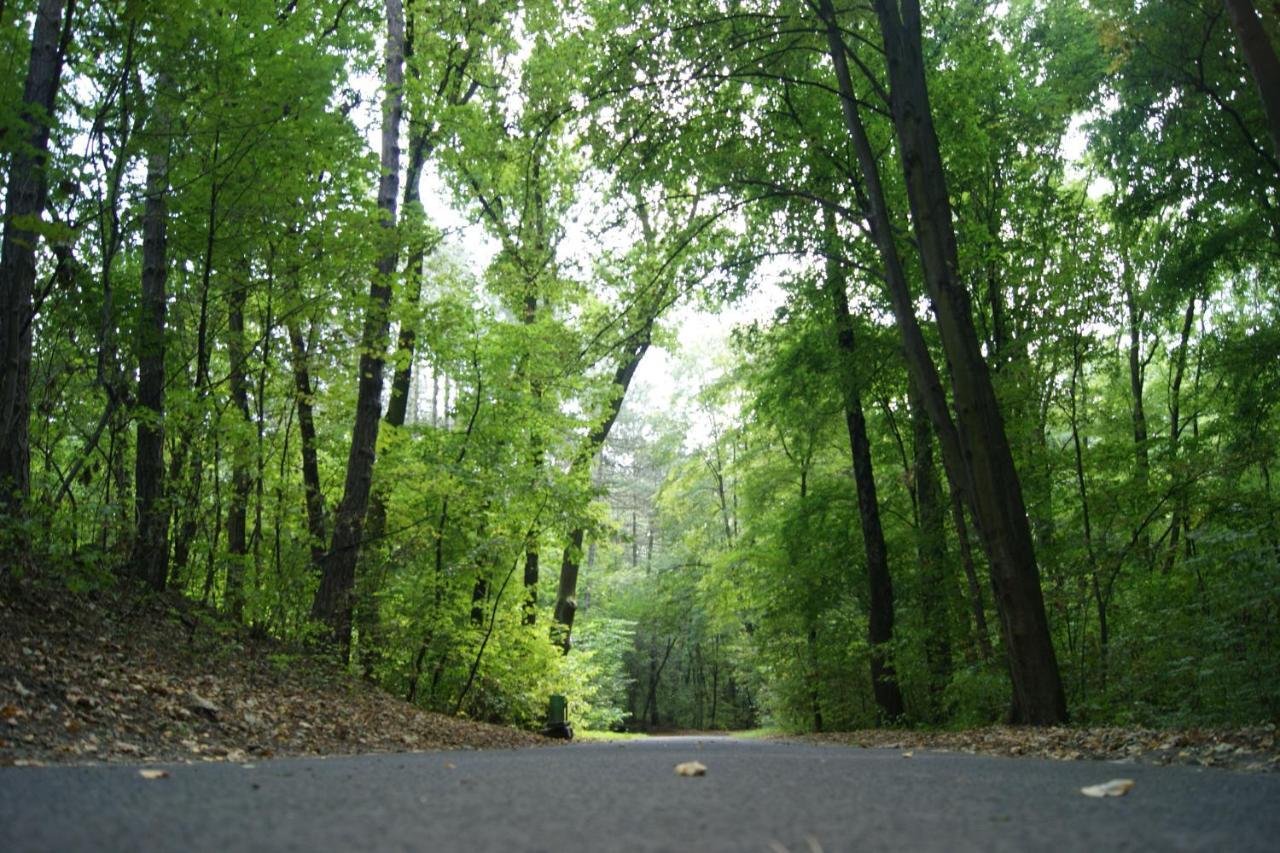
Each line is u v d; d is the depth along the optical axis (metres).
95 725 6.14
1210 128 14.84
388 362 14.35
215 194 10.36
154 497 10.97
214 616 12.01
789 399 19.05
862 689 23.62
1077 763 6.25
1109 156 16.22
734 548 27.03
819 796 3.54
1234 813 3.18
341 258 11.59
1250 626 11.21
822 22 13.96
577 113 14.30
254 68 10.03
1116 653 13.12
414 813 2.94
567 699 21.28
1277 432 15.25
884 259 12.88
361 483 14.41
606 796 3.48
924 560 18.59
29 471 9.51
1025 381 14.65
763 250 16.91
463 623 16.06
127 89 9.86
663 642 53.34
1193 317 21.39
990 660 15.02
